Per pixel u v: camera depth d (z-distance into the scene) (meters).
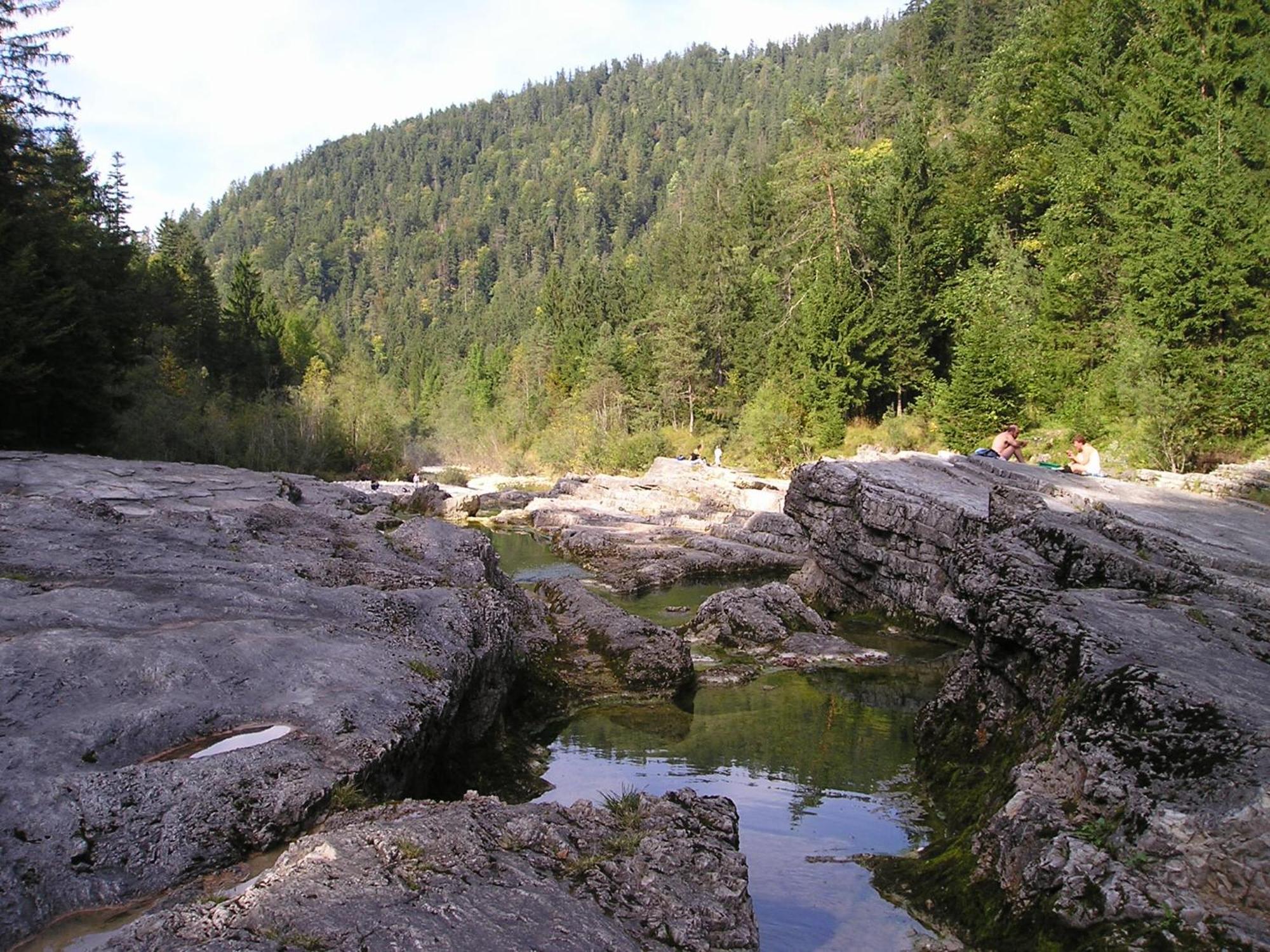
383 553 12.30
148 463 16.33
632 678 12.45
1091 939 5.09
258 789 5.58
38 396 29.22
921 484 17.31
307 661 7.28
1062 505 12.41
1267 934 4.61
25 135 28.39
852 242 52.47
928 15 76.69
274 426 49.75
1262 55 28.22
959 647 15.10
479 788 8.53
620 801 6.38
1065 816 5.89
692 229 89.12
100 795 5.22
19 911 4.60
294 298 129.88
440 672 8.01
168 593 8.56
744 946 4.76
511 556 27.41
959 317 41.81
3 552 9.21
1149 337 24.55
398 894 4.39
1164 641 7.01
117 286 35.59
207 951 3.84
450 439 74.88
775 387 50.34
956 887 6.27
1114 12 37.53
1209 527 10.67
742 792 8.82
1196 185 24.73
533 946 4.14
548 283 106.88
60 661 6.46
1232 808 5.11
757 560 24.20
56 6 28.98
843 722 11.32
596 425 61.53
